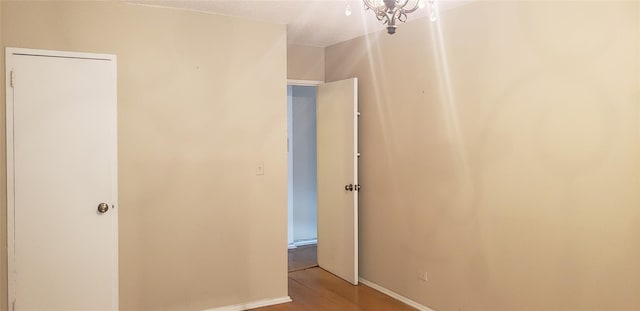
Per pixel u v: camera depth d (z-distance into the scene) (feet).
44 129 10.05
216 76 11.90
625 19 7.80
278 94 12.81
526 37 9.38
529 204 9.46
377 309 12.37
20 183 9.89
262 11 11.53
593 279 8.40
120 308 10.89
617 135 7.96
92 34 10.44
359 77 14.55
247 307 12.48
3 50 9.66
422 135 12.12
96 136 10.53
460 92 10.94
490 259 10.35
